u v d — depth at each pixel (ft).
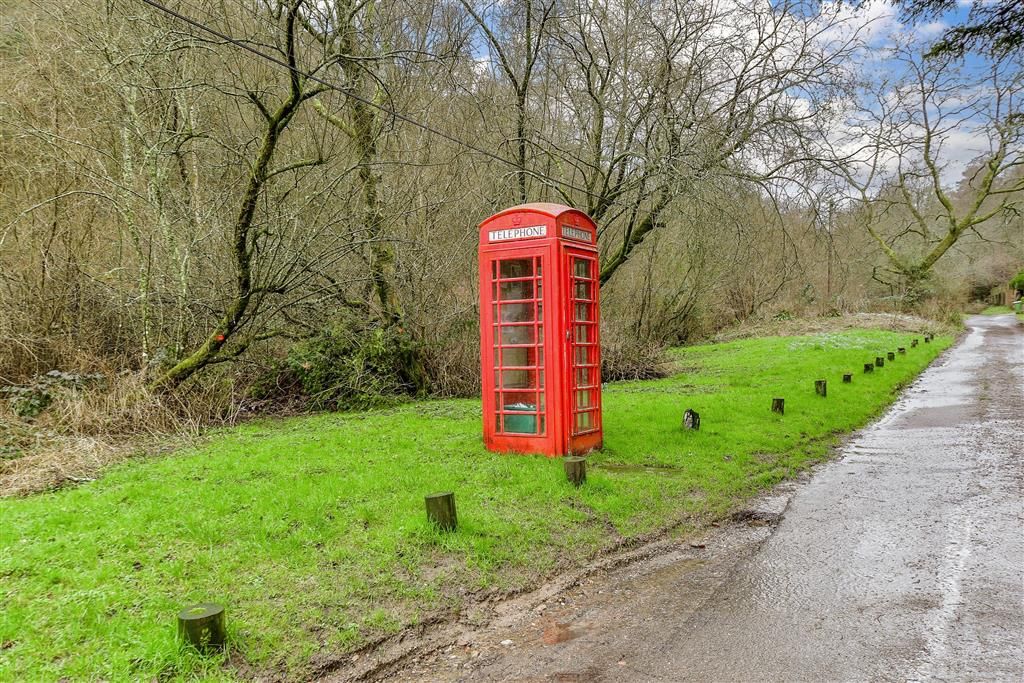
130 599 14.58
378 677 13.53
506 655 14.49
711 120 51.49
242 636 13.66
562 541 20.17
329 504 21.04
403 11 47.70
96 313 39.68
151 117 41.57
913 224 132.16
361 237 44.37
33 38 37.93
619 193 52.60
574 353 29.17
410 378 47.91
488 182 52.65
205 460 27.61
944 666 13.21
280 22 37.55
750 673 13.26
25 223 37.70
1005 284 193.47
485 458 27.78
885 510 24.23
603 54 54.13
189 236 39.04
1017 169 128.06
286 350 46.24
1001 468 29.50
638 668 13.69
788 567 19.19
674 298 87.35
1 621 13.12
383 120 44.52
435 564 17.76
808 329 109.50
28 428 30.25
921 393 55.98
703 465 29.27
